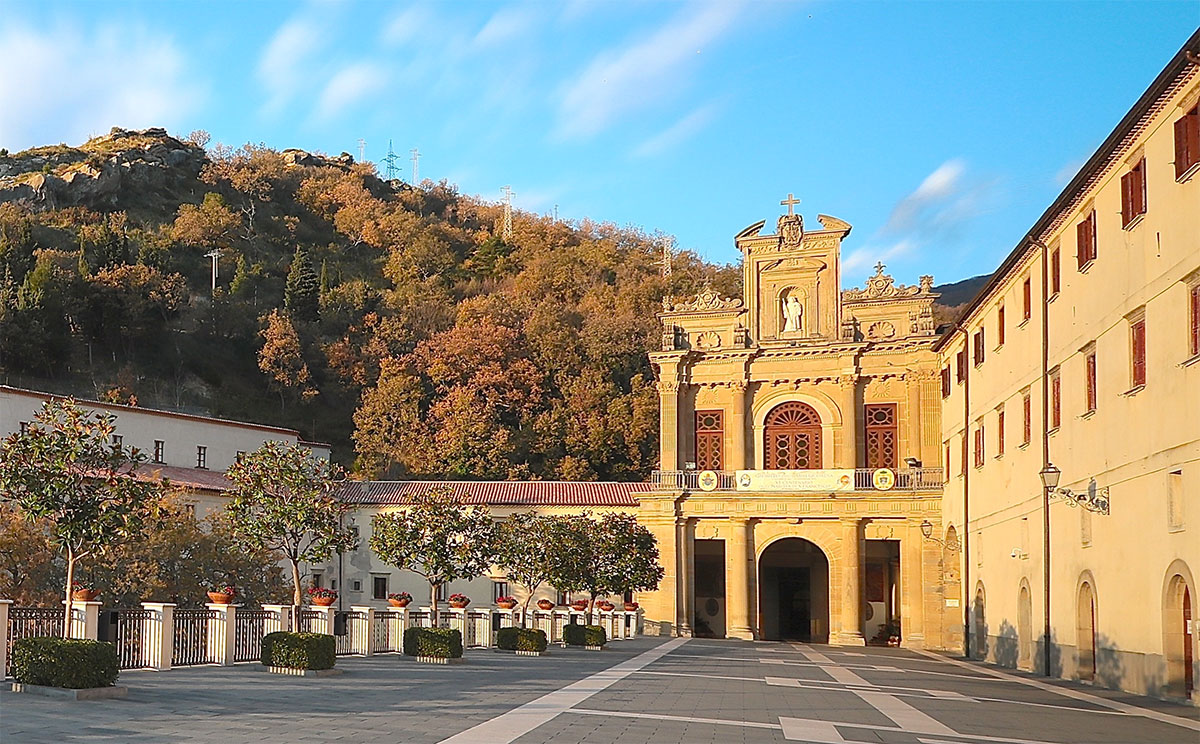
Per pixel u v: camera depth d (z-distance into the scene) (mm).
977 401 48031
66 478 21844
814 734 17859
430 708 20000
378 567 66625
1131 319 28703
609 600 64812
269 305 117062
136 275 105938
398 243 140375
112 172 132500
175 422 63750
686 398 65438
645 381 99375
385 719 18016
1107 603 30422
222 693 21266
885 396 62812
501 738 16062
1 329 94438
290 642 26625
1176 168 25797
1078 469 33031
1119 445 29516
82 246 107312
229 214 131375
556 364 98500
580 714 19781
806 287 64500
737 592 61875
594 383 94938
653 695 24328
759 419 64375
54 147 143500
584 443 90062
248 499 31141
